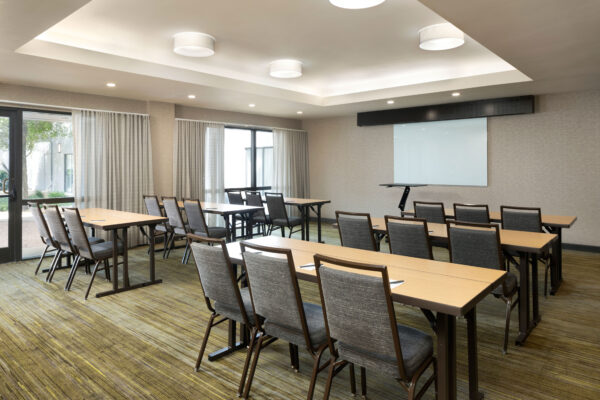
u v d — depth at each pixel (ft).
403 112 24.63
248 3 11.19
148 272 15.90
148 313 11.50
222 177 24.67
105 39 14.10
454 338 6.12
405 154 25.49
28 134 17.66
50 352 9.09
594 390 7.54
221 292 7.41
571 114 19.88
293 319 6.53
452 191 23.82
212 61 17.07
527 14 9.41
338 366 6.54
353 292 5.47
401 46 15.26
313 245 9.67
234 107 23.81
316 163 30.19
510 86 18.28
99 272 15.87
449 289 6.11
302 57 16.67
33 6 8.86
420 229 10.32
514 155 21.58
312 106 23.61
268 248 6.49
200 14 12.00
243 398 7.29
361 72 19.34
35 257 18.15
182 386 7.70
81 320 10.96
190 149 22.94
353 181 28.19
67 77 15.58
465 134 23.06
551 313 11.58
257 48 15.34
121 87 17.52
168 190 21.97
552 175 20.54
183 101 21.44
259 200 21.29
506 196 21.94
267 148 28.76
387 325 5.35
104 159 19.16
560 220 13.62
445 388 5.85
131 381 7.88
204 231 16.58
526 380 7.91
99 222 13.29
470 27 10.25
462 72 19.04
